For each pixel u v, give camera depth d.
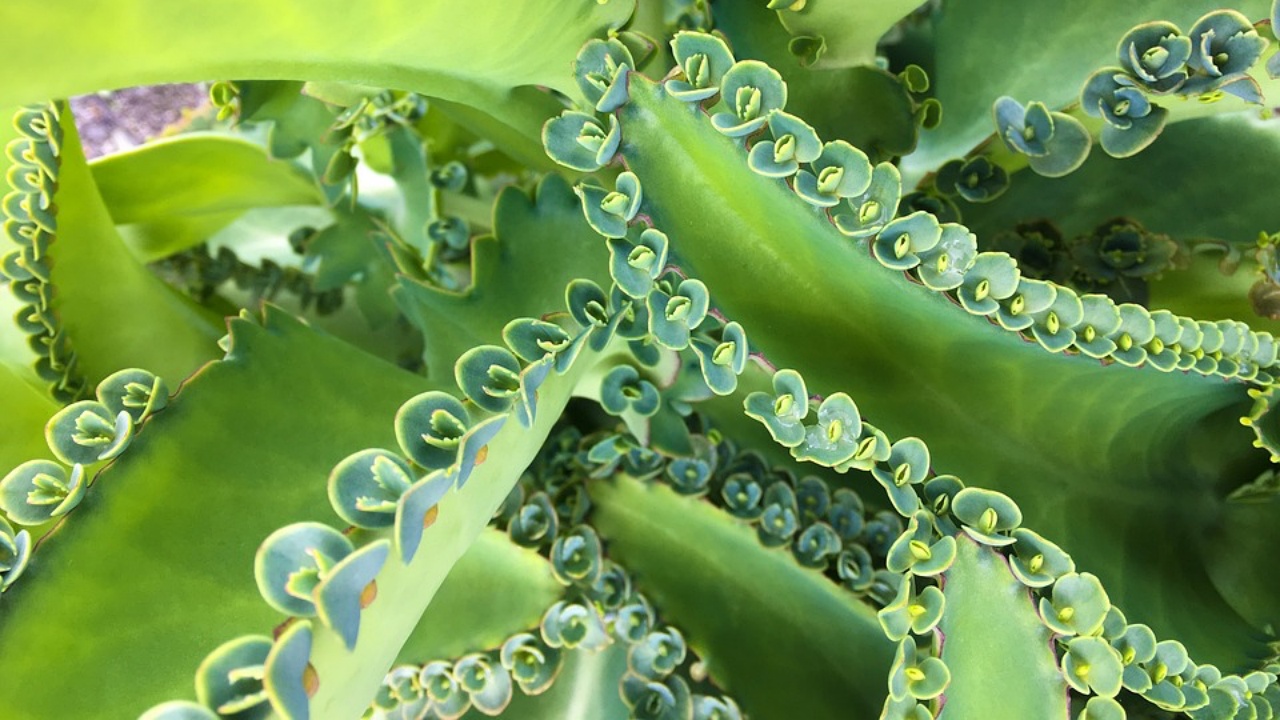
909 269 0.16
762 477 0.22
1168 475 0.20
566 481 0.22
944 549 0.16
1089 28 0.20
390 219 0.27
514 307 0.20
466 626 0.20
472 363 0.15
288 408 0.17
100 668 0.15
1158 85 0.17
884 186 0.16
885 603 0.21
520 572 0.21
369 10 0.14
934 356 0.18
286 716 0.12
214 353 0.22
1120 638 0.17
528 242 0.20
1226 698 0.17
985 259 0.16
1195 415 0.19
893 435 0.18
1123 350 0.17
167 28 0.13
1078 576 0.16
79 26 0.12
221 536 0.16
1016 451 0.19
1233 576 0.20
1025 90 0.21
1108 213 0.22
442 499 0.14
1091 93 0.18
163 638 0.15
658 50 0.18
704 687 0.21
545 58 0.17
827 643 0.21
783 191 0.16
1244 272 0.21
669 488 0.21
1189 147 0.22
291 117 0.23
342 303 0.27
